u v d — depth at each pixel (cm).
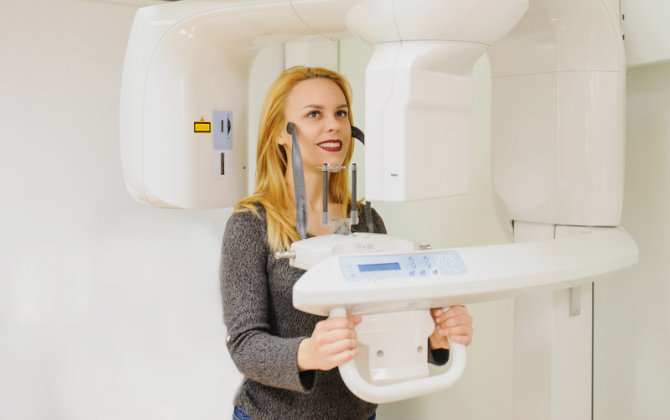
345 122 151
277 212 142
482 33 99
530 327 142
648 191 149
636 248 129
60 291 211
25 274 205
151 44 135
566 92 127
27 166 202
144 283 227
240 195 153
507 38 133
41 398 211
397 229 240
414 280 96
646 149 149
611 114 126
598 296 164
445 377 104
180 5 133
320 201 154
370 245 109
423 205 226
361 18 103
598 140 127
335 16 112
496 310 201
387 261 98
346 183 161
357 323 102
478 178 201
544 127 131
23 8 196
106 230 218
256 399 143
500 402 201
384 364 104
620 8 142
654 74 145
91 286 216
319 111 145
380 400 98
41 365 210
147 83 136
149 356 230
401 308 103
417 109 98
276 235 138
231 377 246
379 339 104
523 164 137
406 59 97
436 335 124
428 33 96
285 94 149
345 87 156
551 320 137
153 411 232
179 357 236
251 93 251
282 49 258
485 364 207
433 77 99
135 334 227
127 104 140
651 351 150
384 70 98
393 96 97
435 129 102
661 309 147
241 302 133
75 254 213
